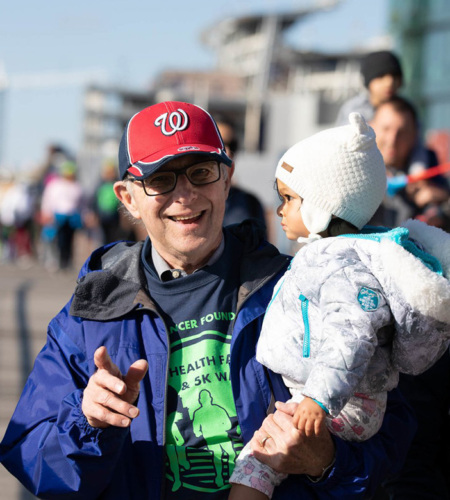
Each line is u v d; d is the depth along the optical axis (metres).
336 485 2.14
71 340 2.34
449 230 4.01
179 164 2.27
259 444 2.12
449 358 2.61
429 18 18.08
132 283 2.35
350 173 2.37
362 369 2.05
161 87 47.72
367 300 2.08
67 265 15.05
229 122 4.27
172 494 2.21
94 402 2.03
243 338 2.29
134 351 2.28
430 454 2.67
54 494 2.18
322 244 2.25
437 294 2.05
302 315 2.19
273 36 58.66
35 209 18.02
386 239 2.16
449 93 17.62
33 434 2.25
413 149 4.41
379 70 4.42
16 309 9.72
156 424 2.22
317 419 2.02
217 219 2.34
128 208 2.48
